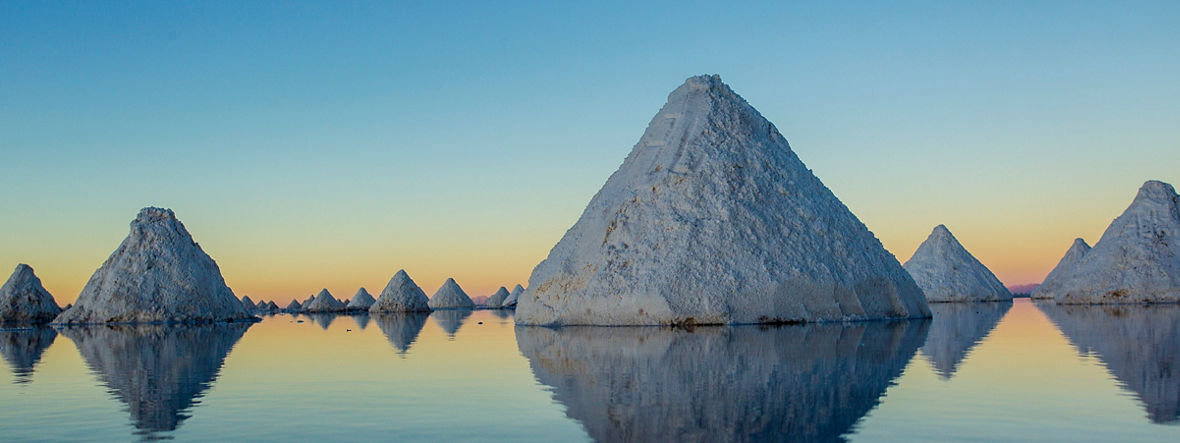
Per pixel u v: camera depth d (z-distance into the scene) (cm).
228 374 1091
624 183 2461
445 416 727
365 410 765
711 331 1819
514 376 1011
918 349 1272
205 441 636
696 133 2450
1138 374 935
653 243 2186
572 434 637
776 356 1180
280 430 675
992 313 2767
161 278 3200
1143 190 3966
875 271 2283
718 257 2125
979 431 623
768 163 2412
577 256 2334
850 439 598
